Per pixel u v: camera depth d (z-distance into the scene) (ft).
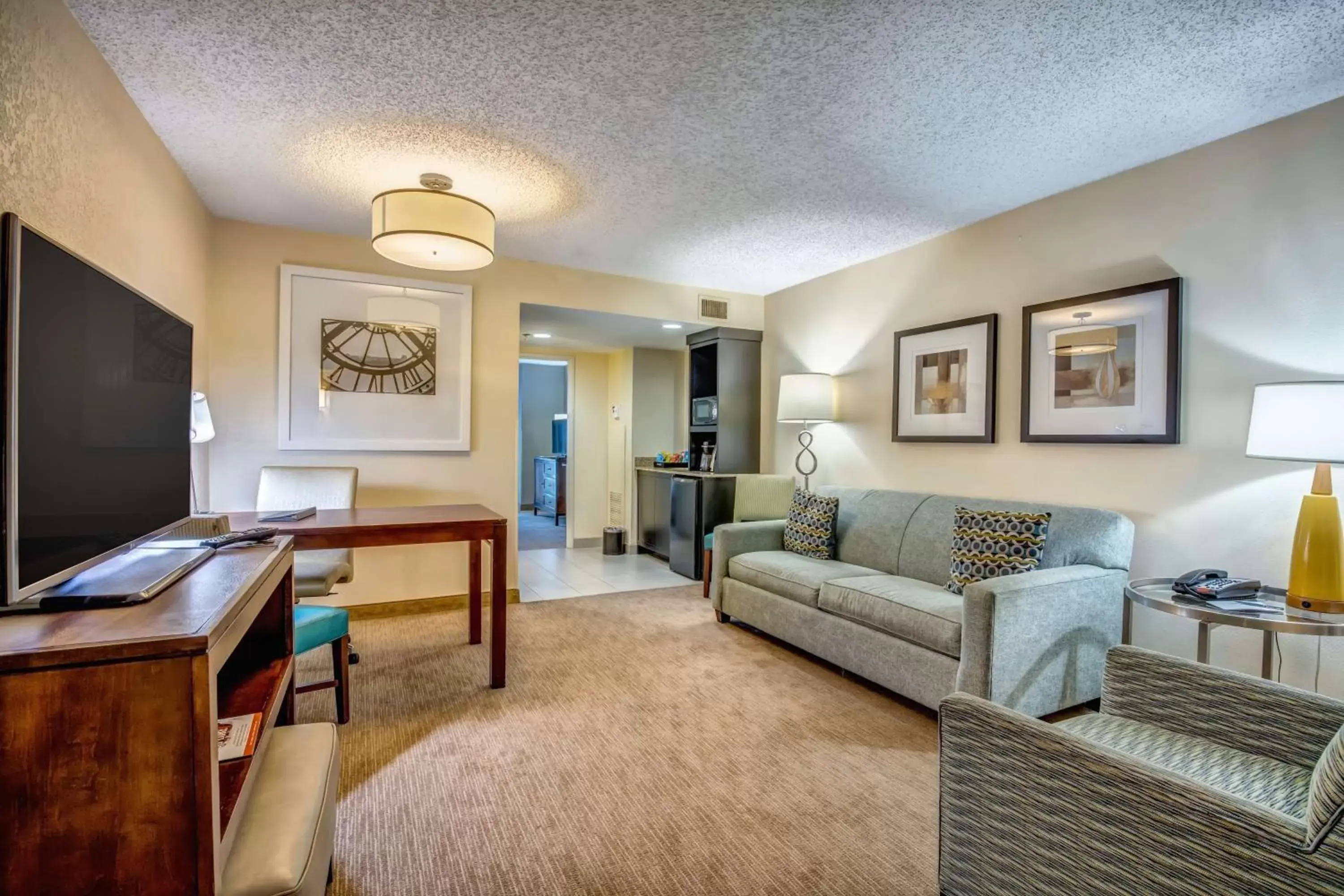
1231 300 7.87
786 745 7.36
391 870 5.11
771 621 10.78
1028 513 9.07
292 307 11.82
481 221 8.91
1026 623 7.39
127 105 7.09
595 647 10.82
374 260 12.54
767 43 6.11
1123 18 5.67
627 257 13.50
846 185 9.61
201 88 6.99
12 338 3.20
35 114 5.12
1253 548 7.66
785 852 5.42
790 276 14.98
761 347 17.08
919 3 5.50
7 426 3.17
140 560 4.66
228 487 11.43
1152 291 8.54
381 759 6.91
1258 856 3.02
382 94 7.10
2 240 3.18
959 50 6.19
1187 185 8.30
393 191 8.52
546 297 14.12
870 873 5.16
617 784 6.46
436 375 12.98
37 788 2.82
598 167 8.99
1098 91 6.92
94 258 6.29
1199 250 8.18
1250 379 7.70
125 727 2.89
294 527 8.14
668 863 5.26
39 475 3.45
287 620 5.76
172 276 8.87
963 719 4.33
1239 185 7.81
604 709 8.29
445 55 6.36
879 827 5.79
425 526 8.55
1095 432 9.17
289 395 11.82
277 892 3.23
